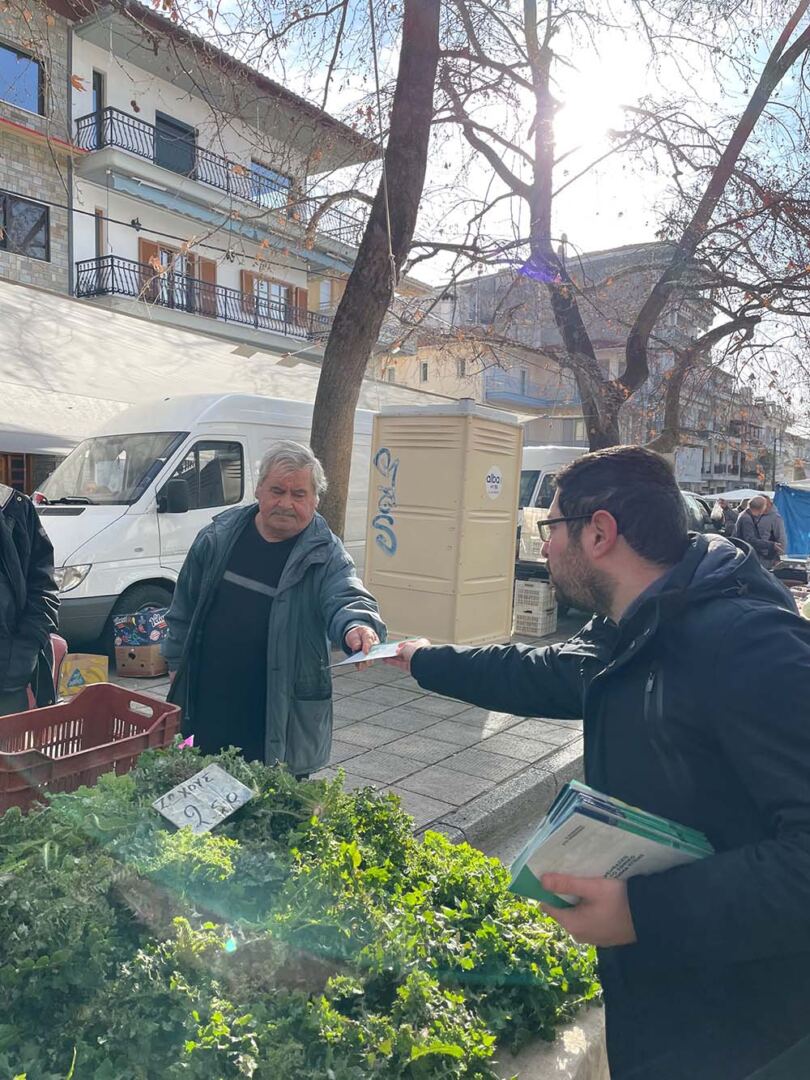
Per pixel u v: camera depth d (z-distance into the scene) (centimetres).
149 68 1697
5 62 1519
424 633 736
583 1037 195
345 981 160
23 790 204
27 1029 144
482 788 457
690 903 119
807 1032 127
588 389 891
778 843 116
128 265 1869
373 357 1019
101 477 777
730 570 138
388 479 752
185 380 907
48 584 339
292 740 303
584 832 127
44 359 805
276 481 301
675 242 910
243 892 171
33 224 1692
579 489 153
